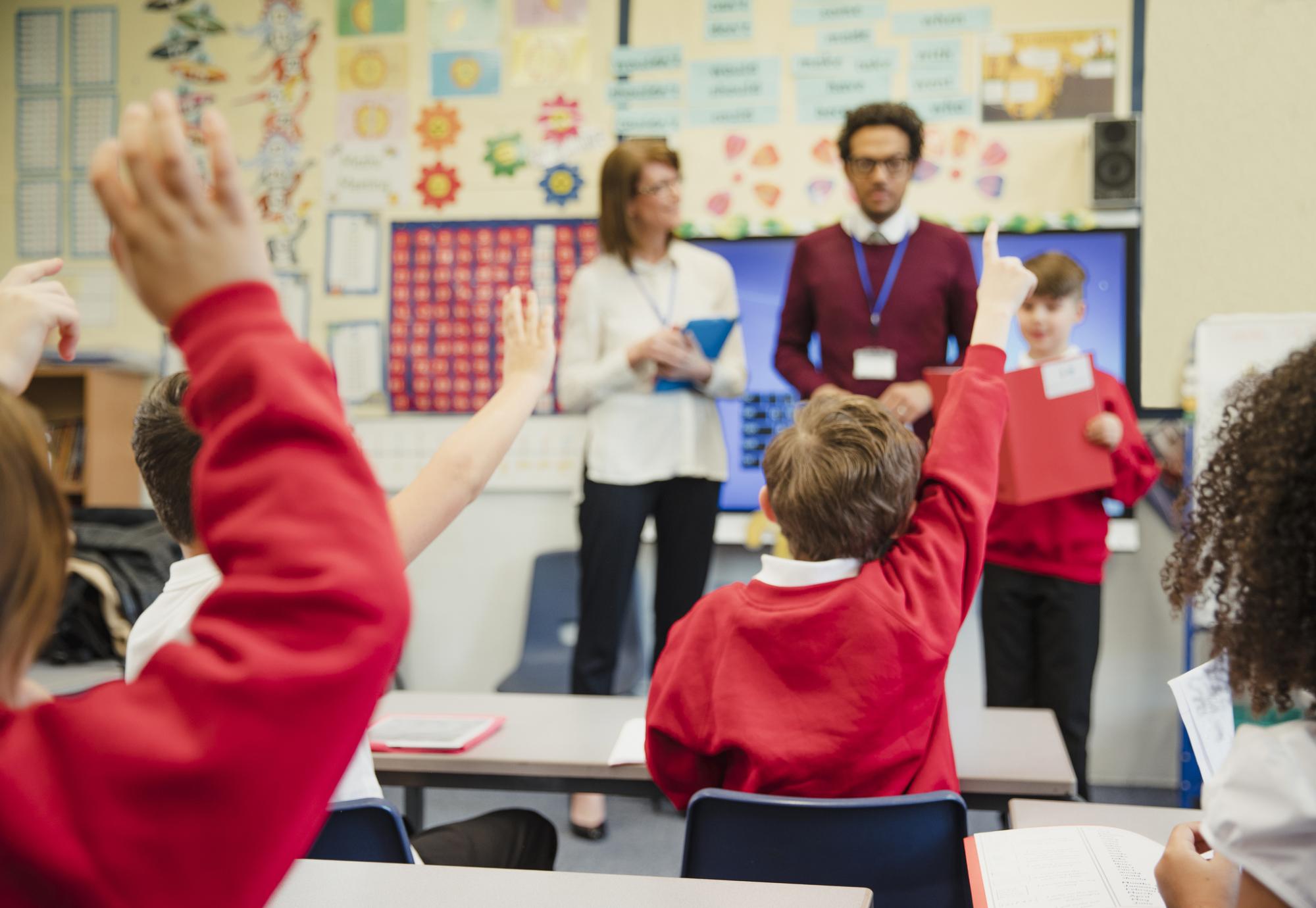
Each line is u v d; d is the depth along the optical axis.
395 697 1.90
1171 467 3.16
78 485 3.67
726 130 3.48
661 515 2.92
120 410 3.77
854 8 3.40
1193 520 0.78
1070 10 3.27
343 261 3.72
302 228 3.74
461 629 3.66
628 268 2.98
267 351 0.43
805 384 2.90
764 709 1.22
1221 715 0.91
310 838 0.42
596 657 2.85
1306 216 3.15
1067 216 3.28
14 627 0.43
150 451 1.14
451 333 3.66
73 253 3.87
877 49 3.39
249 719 0.38
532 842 1.62
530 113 3.61
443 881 0.85
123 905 0.38
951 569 1.25
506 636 3.64
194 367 0.43
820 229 3.22
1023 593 2.73
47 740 0.39
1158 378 3.23
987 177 3.33
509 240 3.63
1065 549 2.67
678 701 1.31
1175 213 3.22
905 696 1.20
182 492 1.14
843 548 1.27
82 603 3.18
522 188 3.62
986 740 1.59
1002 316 1.38
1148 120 3.23
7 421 0.44
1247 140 3.18
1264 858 0.62
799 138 3.44
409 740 1.55
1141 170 3.23
